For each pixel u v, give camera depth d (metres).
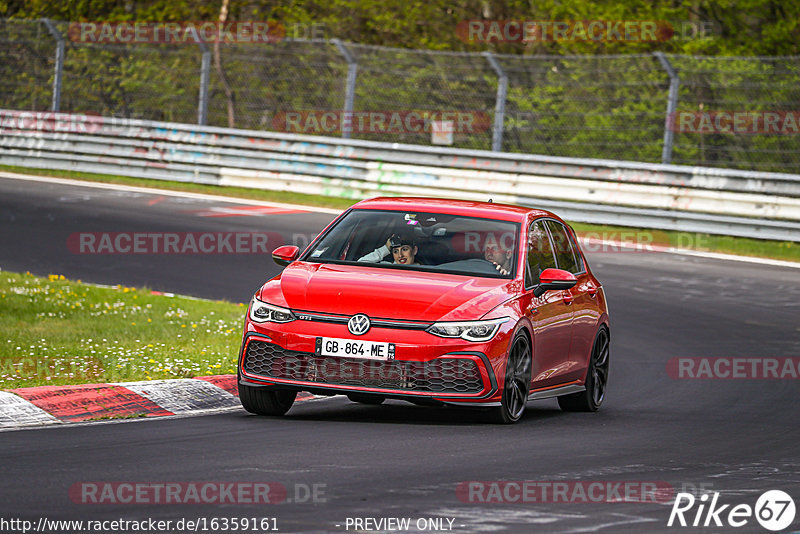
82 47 120.25
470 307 32.34
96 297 57.00
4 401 31.81
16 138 108.19
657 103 106.25
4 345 43.47
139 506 21.69
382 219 36.47
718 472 27.41
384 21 126.31
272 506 21.95
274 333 32.19
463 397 31.81
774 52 116.31
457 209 36.97
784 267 75.38
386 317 31.78
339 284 32.81
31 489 22.84
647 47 115.44
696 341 54.22
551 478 25.67
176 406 34.66
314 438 29.62
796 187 83.50
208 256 71.81
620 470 27.05
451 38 126.12
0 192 91.94
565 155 107.88
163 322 51.38
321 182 97.00
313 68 117.81
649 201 86.31
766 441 32.62
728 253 79.44
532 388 34.94
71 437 28.92
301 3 128.12
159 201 91.44
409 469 25.97
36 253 70.25
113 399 33.78
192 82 119.88
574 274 39.38
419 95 112.94
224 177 100.31
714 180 85.81
